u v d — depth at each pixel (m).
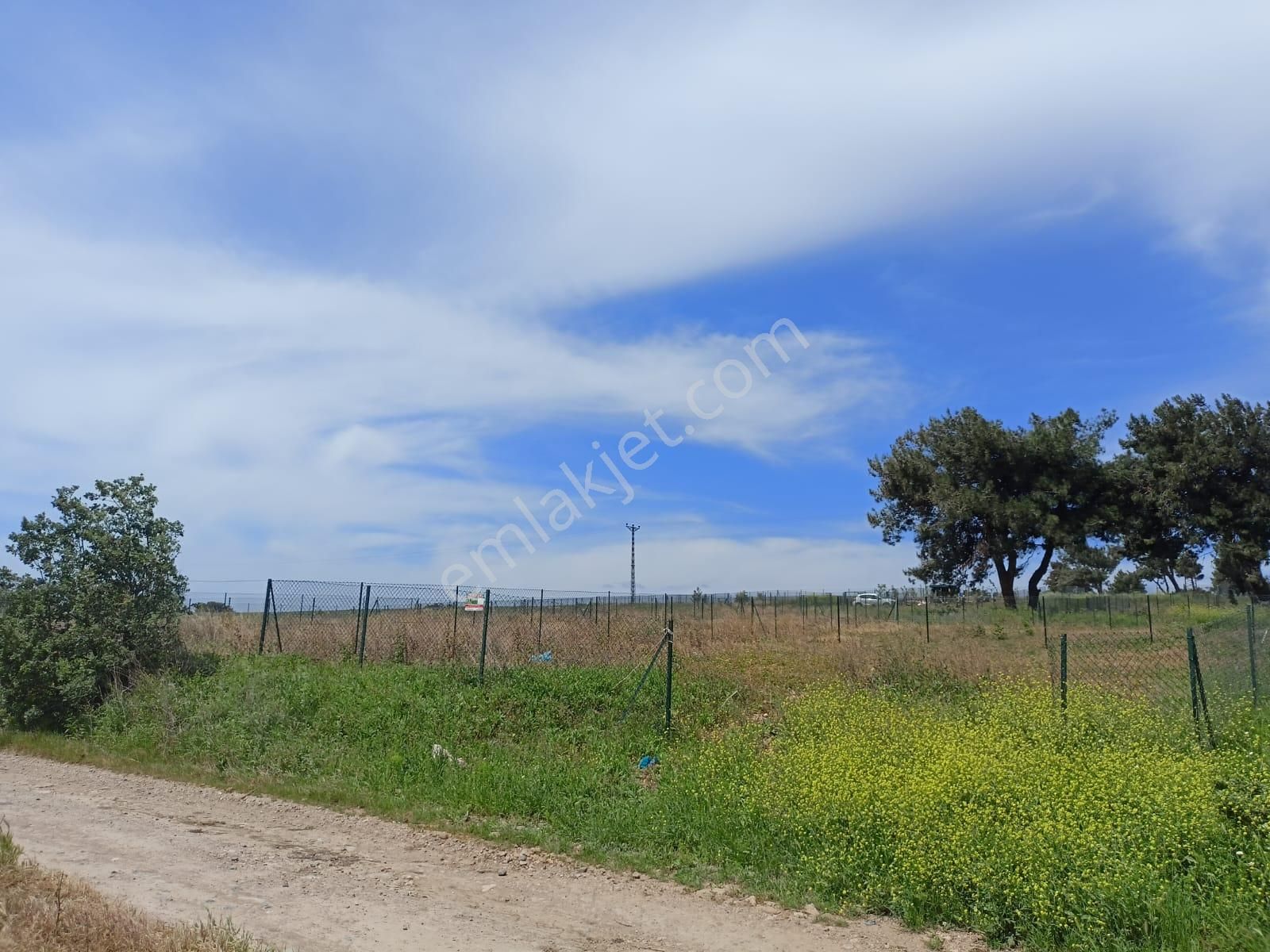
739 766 9.41
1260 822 6.66
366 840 7.97
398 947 5.49
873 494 47.09
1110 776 7.66
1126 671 13.67
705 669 16.48
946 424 44.94
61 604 13.68
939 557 44.91
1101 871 6.12
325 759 10.75
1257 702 10.27
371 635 17.84
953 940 5.94
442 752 10.70
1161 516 42.31
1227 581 46.91
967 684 14.03
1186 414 43.56
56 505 14.38
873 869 6.71
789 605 38.31
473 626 18.88
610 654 18.53
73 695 12.74
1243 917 5.60
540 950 5.61
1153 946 5.44
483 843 7.98
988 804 7.13
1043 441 41.81
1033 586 43.12
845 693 12.66
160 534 14.91
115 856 7.13
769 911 6.45
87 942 4.86
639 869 7.35
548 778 9.56
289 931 5.64
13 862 6.16
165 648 14.74
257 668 15.17
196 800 9.28
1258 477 41.88
